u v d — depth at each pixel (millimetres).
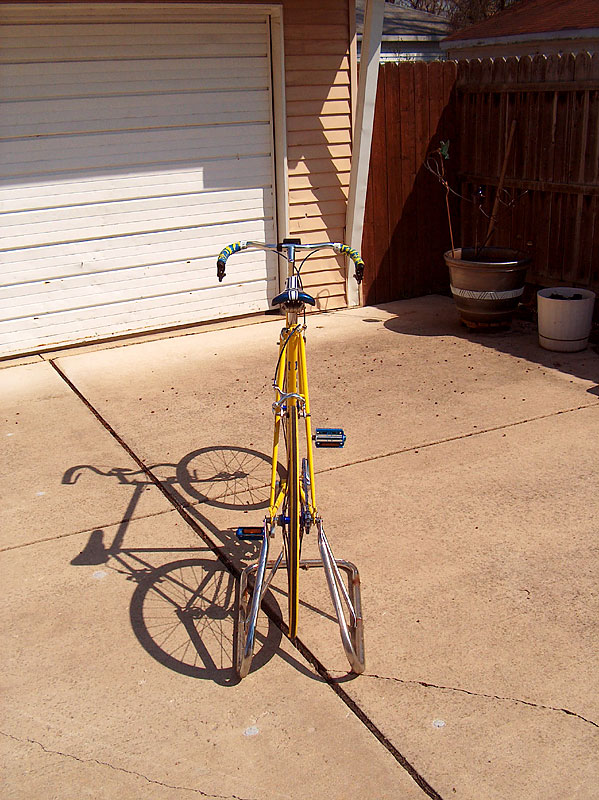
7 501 4336
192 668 3027
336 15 7055
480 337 6820
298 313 3160
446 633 3148
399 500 4184
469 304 6750
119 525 4062
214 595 3480
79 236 6637
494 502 4129
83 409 5562
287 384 3186
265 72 6988
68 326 6816
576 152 6734
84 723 2764
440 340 6770
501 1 25047
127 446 4961
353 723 2719
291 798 2432
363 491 4289
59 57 6188
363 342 6777
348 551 3729
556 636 3109
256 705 2824
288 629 3168
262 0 6695
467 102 7848
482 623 3199
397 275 8062
